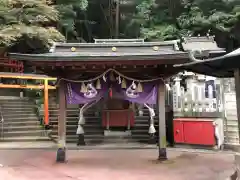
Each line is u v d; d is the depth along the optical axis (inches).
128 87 349.4
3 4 541.0
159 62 315.6
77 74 348.5
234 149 398.6
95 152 413.7
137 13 951.6
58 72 344.2
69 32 906.7
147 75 350.6
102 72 347.3
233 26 781.9
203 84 436.5
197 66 240.1
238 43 835.4
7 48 697.6
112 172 285.9
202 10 816.9
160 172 283.3
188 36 757.3
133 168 303.9
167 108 487.8
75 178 263.4
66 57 307.0
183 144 438.9
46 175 275.9
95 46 348.2
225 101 416.5
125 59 308.5
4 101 667.4
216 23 780.0
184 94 446.6
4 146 470.6
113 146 464.1
